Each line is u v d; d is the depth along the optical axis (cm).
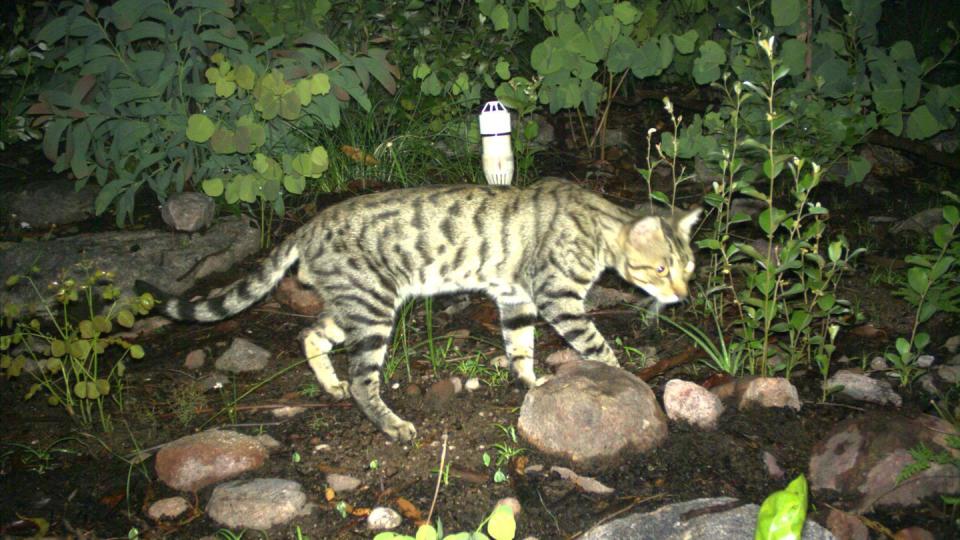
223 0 160
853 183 179
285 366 136
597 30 177
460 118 191
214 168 169
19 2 214
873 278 148
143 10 159
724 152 128
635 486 105
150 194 181
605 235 131
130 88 160
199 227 164
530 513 102
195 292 154
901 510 100
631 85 214
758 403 117
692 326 132
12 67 198
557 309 129
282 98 158
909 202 175
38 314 145
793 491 74
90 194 178
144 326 147
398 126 195
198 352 138
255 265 161
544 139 200
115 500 108
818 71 171
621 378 114
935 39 219
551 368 135
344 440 117
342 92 168
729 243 161
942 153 179
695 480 105
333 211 130
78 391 118
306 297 151
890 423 106
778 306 124
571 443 109
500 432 116
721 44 184
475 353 138
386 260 128
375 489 107
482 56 187
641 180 186
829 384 121
